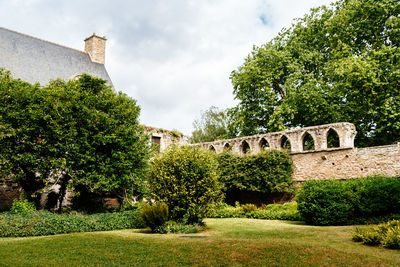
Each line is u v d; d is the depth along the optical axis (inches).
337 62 928.3
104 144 601.3
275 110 1025.5
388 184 506.9
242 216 703.1
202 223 528.7
